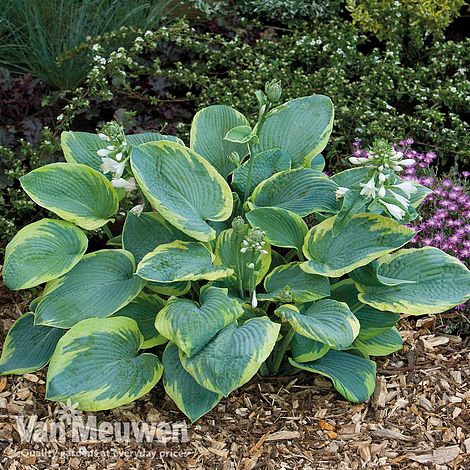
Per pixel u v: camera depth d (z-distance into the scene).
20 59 2.74
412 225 2.33
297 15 3.03
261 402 1.99
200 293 1.94
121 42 2.75
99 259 1.96
